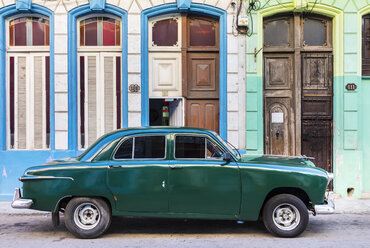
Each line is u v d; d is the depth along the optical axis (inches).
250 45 327.6
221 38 329.4
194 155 208.2
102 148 209.2
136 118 327.6
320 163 335.0
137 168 204.4
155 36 338.3
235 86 327.0
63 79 326.6
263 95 338.0
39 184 203.5
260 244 194.7
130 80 327.6
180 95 336.8
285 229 204.4
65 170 203.5
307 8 327.0
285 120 337.4
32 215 271.4
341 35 328.5
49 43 335.0
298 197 214.5
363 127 332.8
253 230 223.5
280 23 340.8
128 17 326.6
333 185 328.8
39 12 330.0
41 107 335.0
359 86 328.2
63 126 326.3
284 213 205.8
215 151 208.7
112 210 204.2
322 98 335.9
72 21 327.6
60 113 326.3
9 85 335.9
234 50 327.6
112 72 335.3
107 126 335.3
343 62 327.3
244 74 328.2
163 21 339.0
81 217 206.1
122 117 329.1
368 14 334.6
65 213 204.2
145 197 203.8
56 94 326.3
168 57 337.1
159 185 203.6
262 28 334.3
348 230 225.8
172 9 329.1
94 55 335.9
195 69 338.6
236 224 237.6
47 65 335.3
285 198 203.6
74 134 327.0
